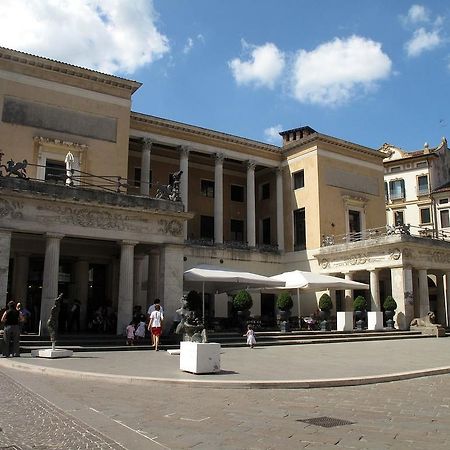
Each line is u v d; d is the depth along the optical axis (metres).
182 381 11.14
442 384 12.13
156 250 25.83
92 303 28.73
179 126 37.66
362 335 27.92
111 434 6.78
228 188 44.12
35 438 6.56
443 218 52.72
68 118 29.73
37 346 18.59
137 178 39.06
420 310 33.38
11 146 27.89
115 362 14.88
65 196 20.81
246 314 27.98
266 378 11.81
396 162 56.81
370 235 40.38
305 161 40.78
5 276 19.42
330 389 11.09
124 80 31.45
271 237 43.31
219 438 6.77
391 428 7.41
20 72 28.80
